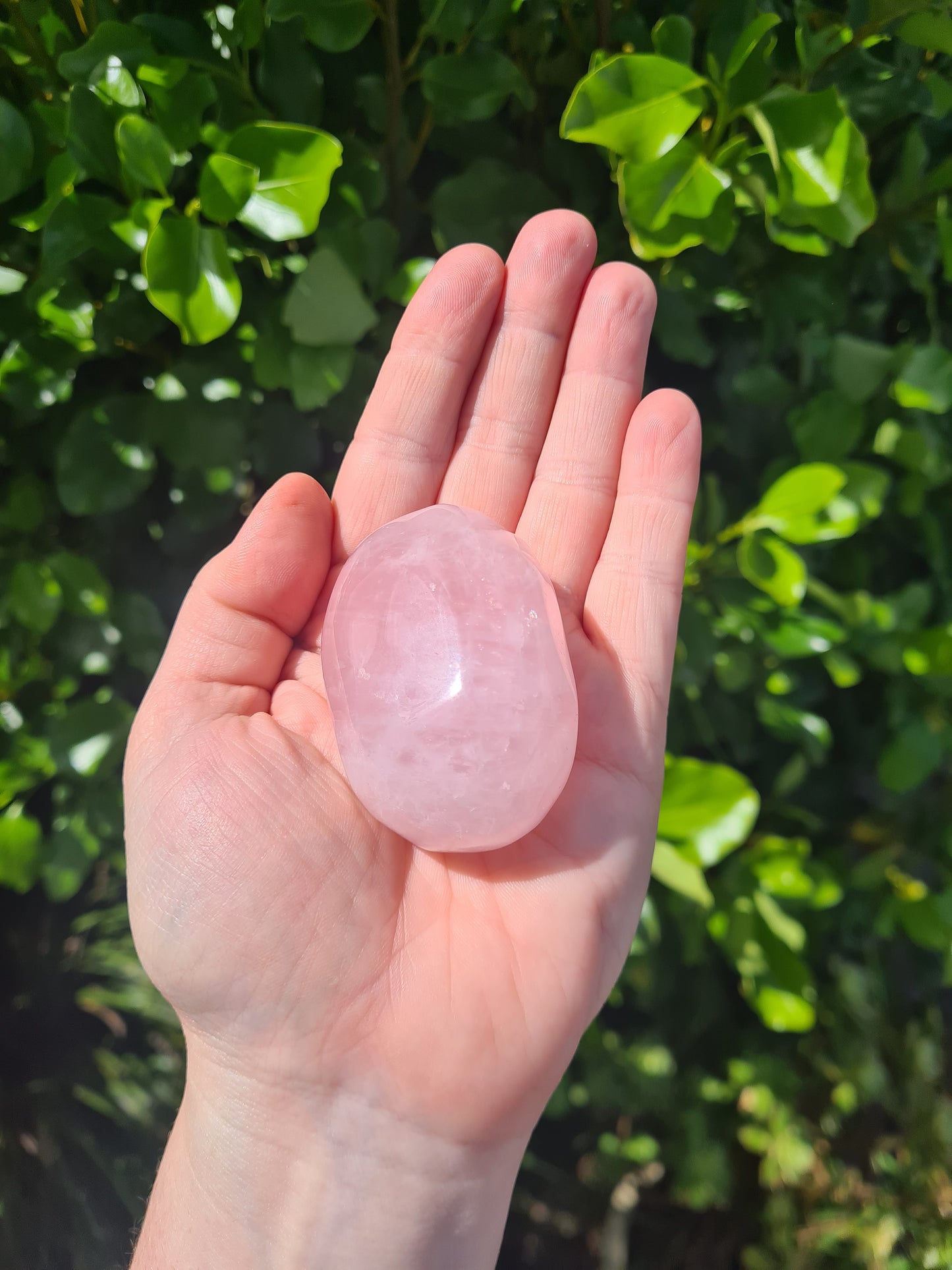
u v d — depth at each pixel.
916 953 0.30
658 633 0.20
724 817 0.21
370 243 0.20
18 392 0.21
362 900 0.17
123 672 0.24
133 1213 0.27
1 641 0.23
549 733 0.18
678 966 0.28
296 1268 0.17
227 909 0.17
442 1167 0.17
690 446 0.20
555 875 0.18
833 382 0.22
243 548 0.18
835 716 0.27
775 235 0.19
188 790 0.17
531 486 0.22
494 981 0.17
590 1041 0.28
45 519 0.23
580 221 0.20
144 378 0.22
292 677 0.20
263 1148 0.17
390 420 0.21
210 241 0.18
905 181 0.21
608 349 0.21
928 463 0.22
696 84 0.18
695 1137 0.29
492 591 0.19
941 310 0.24
